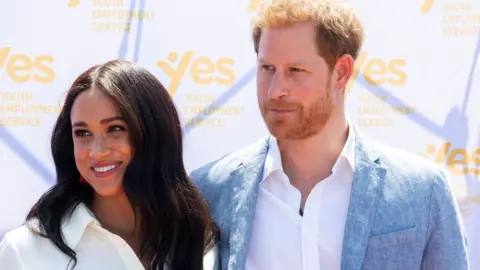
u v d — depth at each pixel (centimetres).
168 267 217
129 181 210
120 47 294
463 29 300
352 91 303
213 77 300
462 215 304
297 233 217
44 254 202
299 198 222
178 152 221
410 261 212
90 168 206
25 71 292
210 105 301
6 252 202
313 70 210
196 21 297
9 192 294
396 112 303
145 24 295
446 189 219
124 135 207
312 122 213
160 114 214
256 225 222
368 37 301
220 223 228
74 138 208
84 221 208
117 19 294
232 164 236
